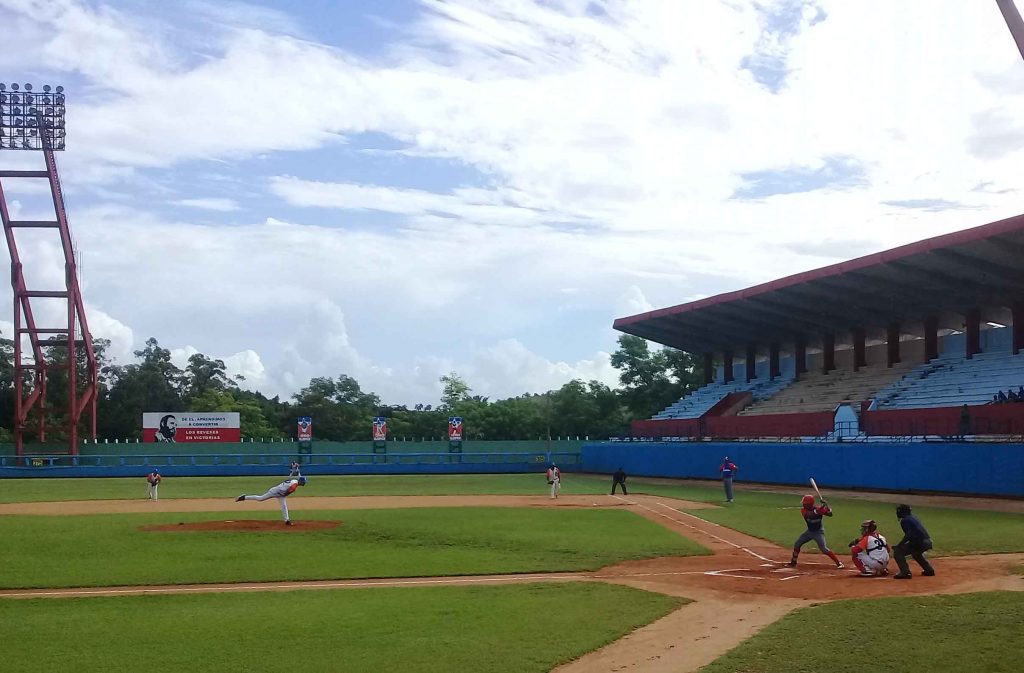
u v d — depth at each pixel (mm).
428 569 19312
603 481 61500
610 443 74375
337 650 12133
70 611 14945
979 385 48219
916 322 60562
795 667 11148
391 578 18344
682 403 82062
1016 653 11516
